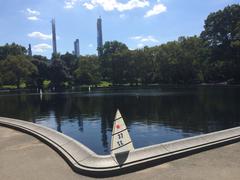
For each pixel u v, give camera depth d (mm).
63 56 135000
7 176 8531
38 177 8359
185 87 80875
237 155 9594
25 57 115188
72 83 117438
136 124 25109
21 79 109812
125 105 41125
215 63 83438
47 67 114938
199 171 8352
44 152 10758
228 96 46906
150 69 104125
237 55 79500
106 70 113875
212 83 88125
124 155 9094
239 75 79188
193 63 88625
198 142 10375
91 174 8336
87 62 114562
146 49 104938
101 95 64125
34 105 46750
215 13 89000
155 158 9016
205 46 89688
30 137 13375
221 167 8594
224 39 87562
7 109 41812
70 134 22125
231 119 26281
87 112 35312
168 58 93188
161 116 29375
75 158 9297
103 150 16859
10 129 15688
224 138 10945
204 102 39938
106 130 23344
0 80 103562
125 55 108125
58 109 39875
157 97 51594
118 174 8375
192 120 26406
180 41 94688
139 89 83000
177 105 38156
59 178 8227
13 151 11109
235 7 85875
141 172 8453
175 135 20453
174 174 8195
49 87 114438
